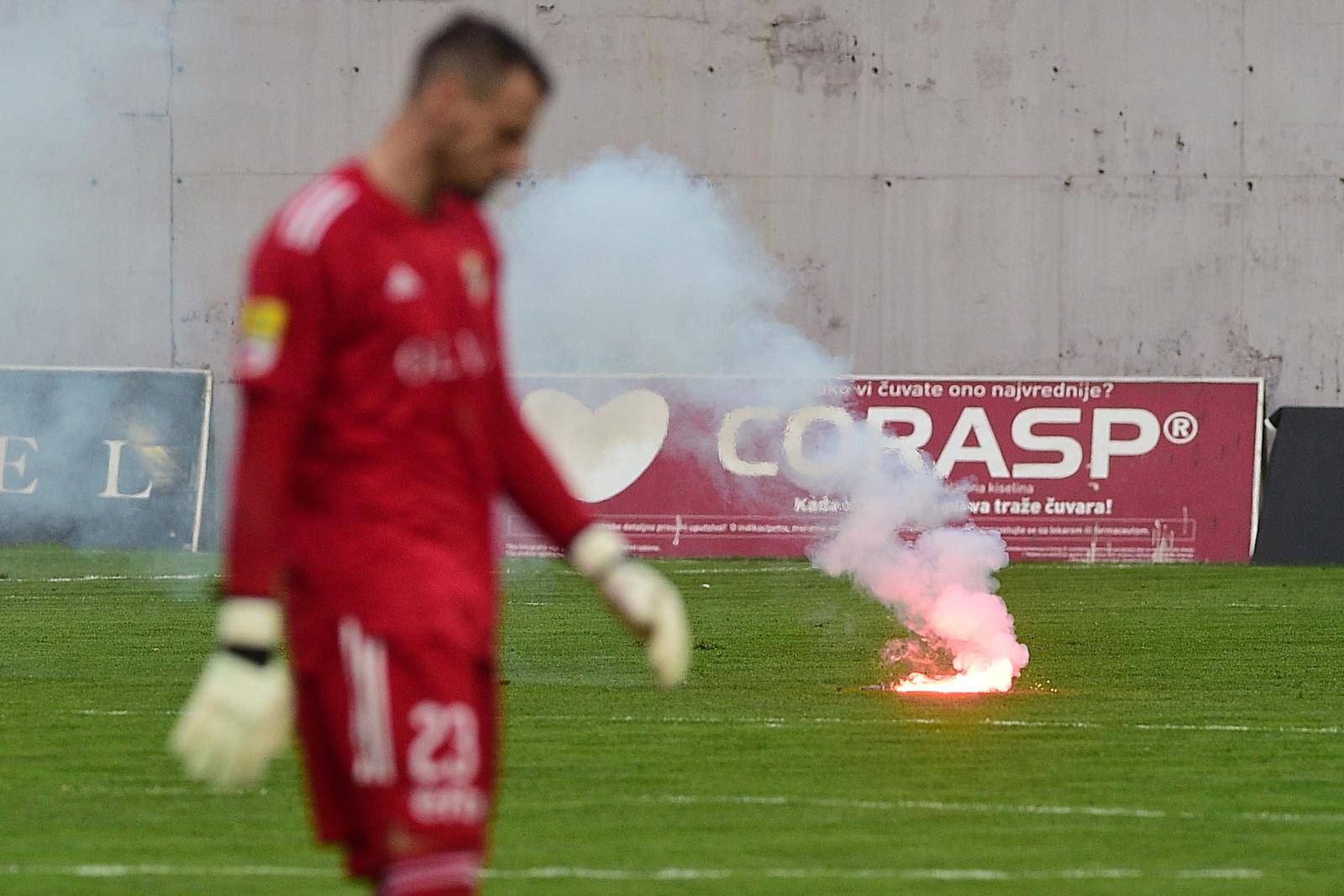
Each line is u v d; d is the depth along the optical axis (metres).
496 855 15.95
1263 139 64.38
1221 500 60.50
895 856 16.02
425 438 9.29
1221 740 23.73
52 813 17.86
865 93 65.19
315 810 9.59
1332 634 38.75
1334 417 61.16
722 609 44.06
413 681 9.06
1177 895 14.52
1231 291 64.69
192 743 8.59
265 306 8.98
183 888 14.48
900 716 25.73
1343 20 64.06
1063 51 64.69
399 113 9.37
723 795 19.19
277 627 8.90
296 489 9.32
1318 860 16.08
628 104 65.38
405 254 9.14
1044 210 65.00
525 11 65.38
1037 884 14.86
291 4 65.56
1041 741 23.50
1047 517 60.81
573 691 28.58
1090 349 65.12
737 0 65.12
